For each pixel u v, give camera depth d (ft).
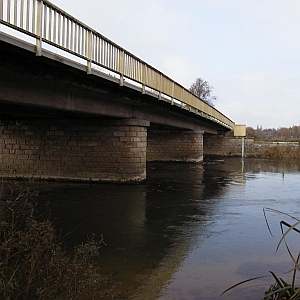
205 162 120.47
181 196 51.16
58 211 40.01
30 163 62.90
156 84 56.34
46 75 35.60
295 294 12.98
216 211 41.47
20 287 15.74
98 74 39.27
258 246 28.35
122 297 18.63
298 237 31.22
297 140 179.32
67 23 33.37
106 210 40.98
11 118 63.72
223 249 27.45
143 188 56.70
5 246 16.42
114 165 59.57
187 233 31.89
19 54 29.91
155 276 21.81
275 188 61.72
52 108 41.68
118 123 59.31
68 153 61.16
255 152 160.15
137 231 32.42
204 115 94.79
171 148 114.83
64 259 18.25
